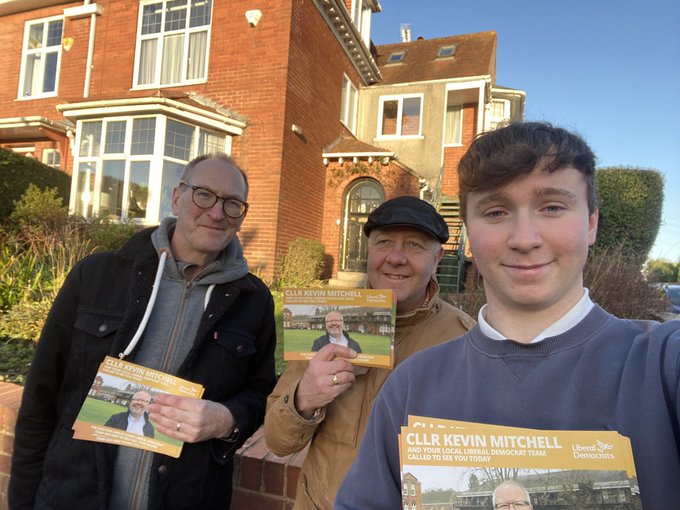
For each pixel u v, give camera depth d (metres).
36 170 8.61
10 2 11.57
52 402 1.57
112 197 8.94
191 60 9.99
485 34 16.02
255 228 9.02
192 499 1.51
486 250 0.86
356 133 13.80
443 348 0.97
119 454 1.49
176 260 1.71
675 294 7.20
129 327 1.55
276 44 9.17
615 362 0.77
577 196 0.83
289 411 1.34
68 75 11.10
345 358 1.38
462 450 0.77
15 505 1.51
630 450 0.69
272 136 9.08
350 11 13.00
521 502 0.72
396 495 0.92
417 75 14.92
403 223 1.49
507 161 0.82
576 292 0.84
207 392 1.57
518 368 0.82
